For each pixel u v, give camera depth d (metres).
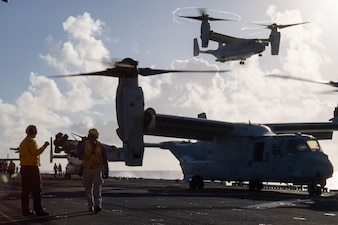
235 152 22.55
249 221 8.21
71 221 8.12
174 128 22.73
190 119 22.30
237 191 21.16
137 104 19.30
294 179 19.23
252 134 21.94
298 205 11.91
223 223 7.88
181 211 9.93
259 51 52.38
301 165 18.88
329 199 14.64
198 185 24.75
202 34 59.00
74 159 48.03
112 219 8.40
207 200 13.53
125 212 9.67
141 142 19.62
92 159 9.47
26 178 9.06
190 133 23.50
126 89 19.20
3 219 8.52
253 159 21.38
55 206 11.26
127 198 14.24
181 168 26.41
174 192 18.73
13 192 18.25
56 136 33.12
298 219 8.59
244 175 21.91
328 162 18.84
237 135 22.53
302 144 19.70
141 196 15.40
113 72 18.98
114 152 40.62
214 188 25.83
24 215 9.12
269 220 8.41
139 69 19.08
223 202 12.73
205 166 24.16
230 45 54.78
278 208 10.97
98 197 9.51
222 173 23.06
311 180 18.67
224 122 22.95
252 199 14.23
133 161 19.48
